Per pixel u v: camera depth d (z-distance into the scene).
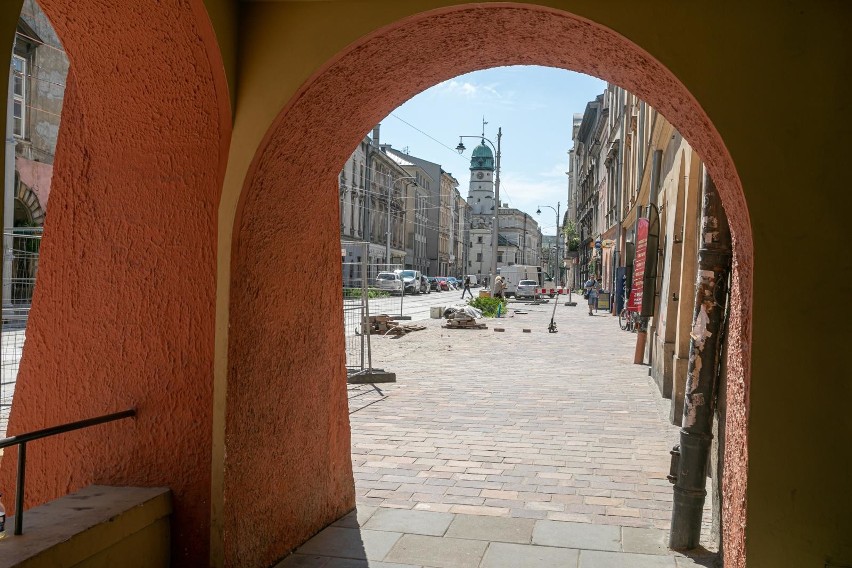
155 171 3.77
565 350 16.55
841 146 3.08
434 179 95.25
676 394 8.20
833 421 3.06
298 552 4.43
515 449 7.03
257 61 3.60
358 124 4.46
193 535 3.71
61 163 3.91
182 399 3.73
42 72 23.27
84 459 3.86
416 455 6.79
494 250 38.69
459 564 4.28
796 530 3.08
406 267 78.44
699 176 8.39
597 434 7.68
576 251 69.31
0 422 7.62
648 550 4.51
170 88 3.62
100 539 3.10
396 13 3.50
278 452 4.22
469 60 4.37
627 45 3.34
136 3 3.31
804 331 3.08
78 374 3.88
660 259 12.52
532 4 3.35
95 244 3.86
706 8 3.19
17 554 2.71
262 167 3.71
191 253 3.73
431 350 16.28
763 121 3.13
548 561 4.33
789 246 3.10
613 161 34.06
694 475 4.48
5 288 9.79
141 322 3.79
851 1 3.09
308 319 4.59
